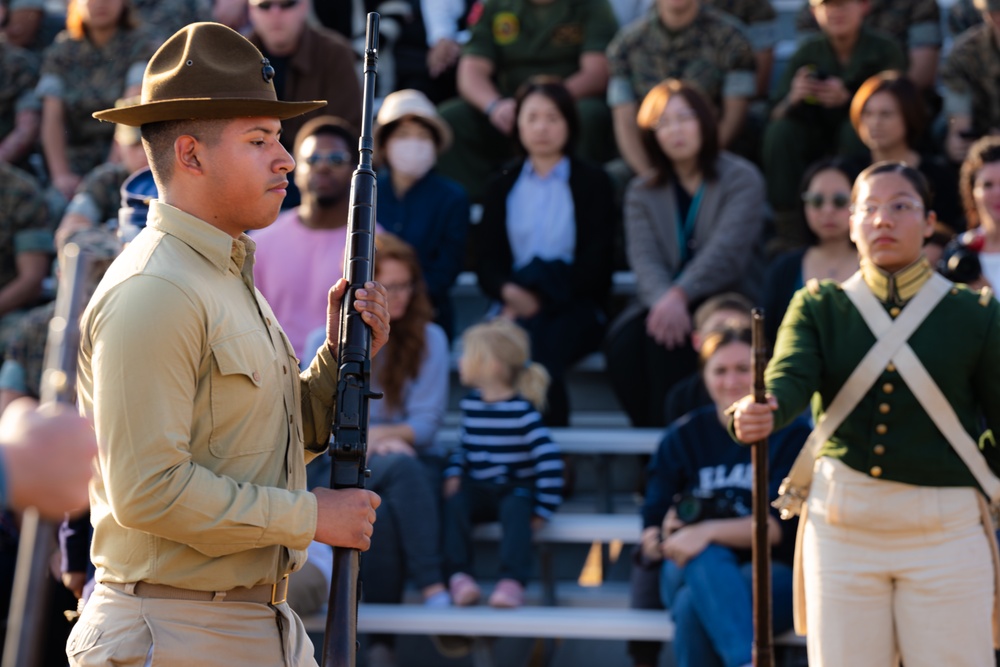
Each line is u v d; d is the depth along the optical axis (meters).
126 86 23.47
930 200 11.75
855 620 11.43
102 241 12.84
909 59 22.84
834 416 11.56
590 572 19.05
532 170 20.08
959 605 11.18
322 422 9.09
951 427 11.26
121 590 8.09
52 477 5.76
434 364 17.27
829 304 11.72
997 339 11.22
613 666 17.28
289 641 8.52
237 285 8.46
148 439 7.56
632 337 18.91
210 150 8.18
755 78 22.08
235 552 8.11
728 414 11.20
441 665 17.16
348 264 8.82
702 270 18.80
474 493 16.50
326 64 21.42
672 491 15.67
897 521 11.27
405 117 19.75
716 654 14.50
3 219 21.14
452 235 19.75
